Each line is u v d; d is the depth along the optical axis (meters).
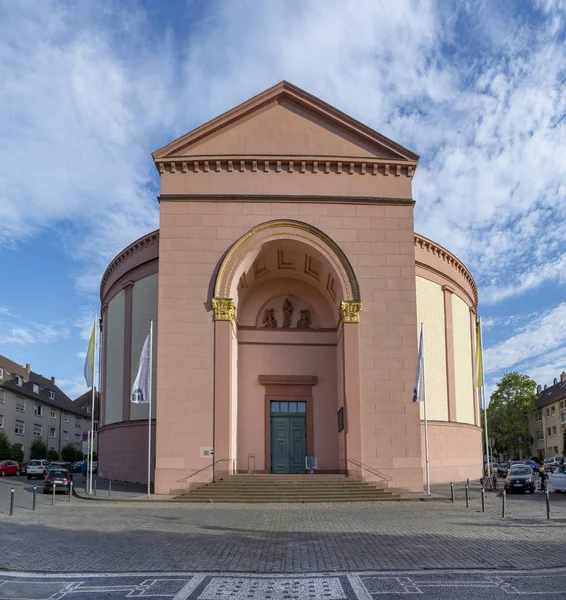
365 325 28.22
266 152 29.66
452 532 15.86
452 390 38.44
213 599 9.45
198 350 27.69
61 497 28.16
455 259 41.16
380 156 29.86
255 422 32.72
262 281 34.19
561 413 85.81
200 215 28.83
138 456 36.22
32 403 73.69
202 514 20.39
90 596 9.66
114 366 40.59
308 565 11.88
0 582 10.59
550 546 13.69
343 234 28.91
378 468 27.06
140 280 38.59
